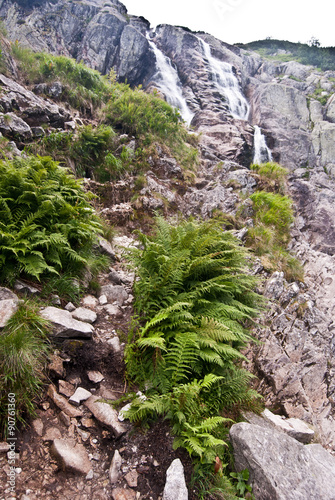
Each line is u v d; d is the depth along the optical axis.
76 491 2.36
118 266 5.59
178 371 3.10
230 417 3.45
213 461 2.66
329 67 25.81
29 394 2.79
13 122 7.31
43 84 9.33
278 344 6.19
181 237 4.74
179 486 2.38
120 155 8.94
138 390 3.22
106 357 3.47
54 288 4.00
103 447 2.71
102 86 11.10
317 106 18.39
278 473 2.63
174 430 2.77
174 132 10.98
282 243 8.59
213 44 21.42
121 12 20.33
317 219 11.20
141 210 8.05
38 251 3.77
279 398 5.73
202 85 17.25
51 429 2.71
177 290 4.05
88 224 5.04
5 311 3.11
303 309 6.95
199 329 3.44
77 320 3.68
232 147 12.92
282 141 15.88
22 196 4.08
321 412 6.04
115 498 2.36
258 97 18.23
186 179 9.76
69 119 9.08
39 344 3.08
